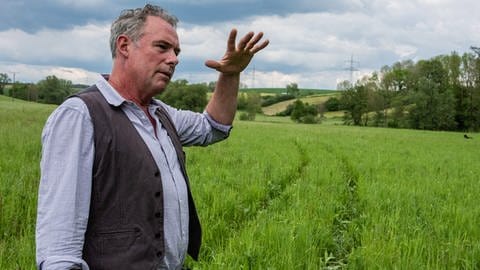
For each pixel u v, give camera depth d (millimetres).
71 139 2377
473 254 6672
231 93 3391
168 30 2727
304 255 6477
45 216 2281
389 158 21688
